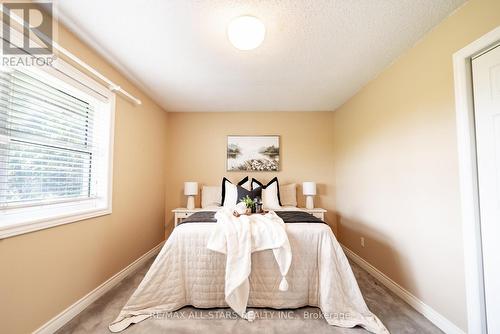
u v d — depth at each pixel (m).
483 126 1.35
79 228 1.78
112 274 2.21
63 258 1.62
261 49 1.97
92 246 1.92
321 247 1.81
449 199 1.54
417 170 1.84
